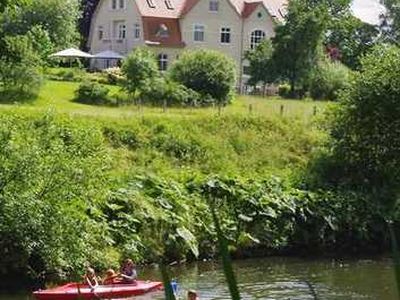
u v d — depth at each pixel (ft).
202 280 86.79
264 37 315.17
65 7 288.51
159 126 137.28
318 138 148.56
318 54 241.76
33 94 180.04
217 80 192.34
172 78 196.85
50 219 78.02
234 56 314.96
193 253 97.40
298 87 241.76
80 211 83.82
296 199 113.09
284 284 86.79
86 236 81.30
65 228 78.64
